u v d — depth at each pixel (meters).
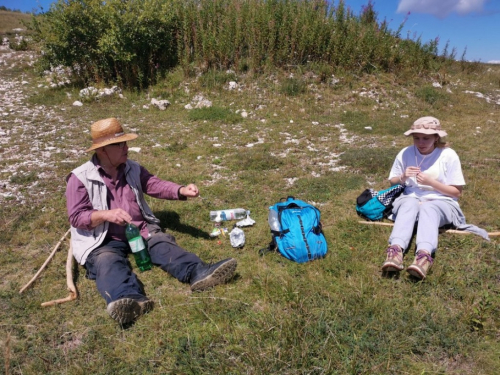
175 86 11.20
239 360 2.47
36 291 3.29
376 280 3.28
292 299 3.01
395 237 3.47
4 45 17.30
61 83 12.40
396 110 10.18
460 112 10.28
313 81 11.19
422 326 2.70
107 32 11.10
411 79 11.97
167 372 2.43
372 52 12.03
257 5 12.72
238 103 10.23
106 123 3.35
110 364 2.53
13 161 6.48
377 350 2.53
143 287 3.29
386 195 4.23
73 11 10.92
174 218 4.54
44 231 4.30
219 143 7.68
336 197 5.04
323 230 4.16
